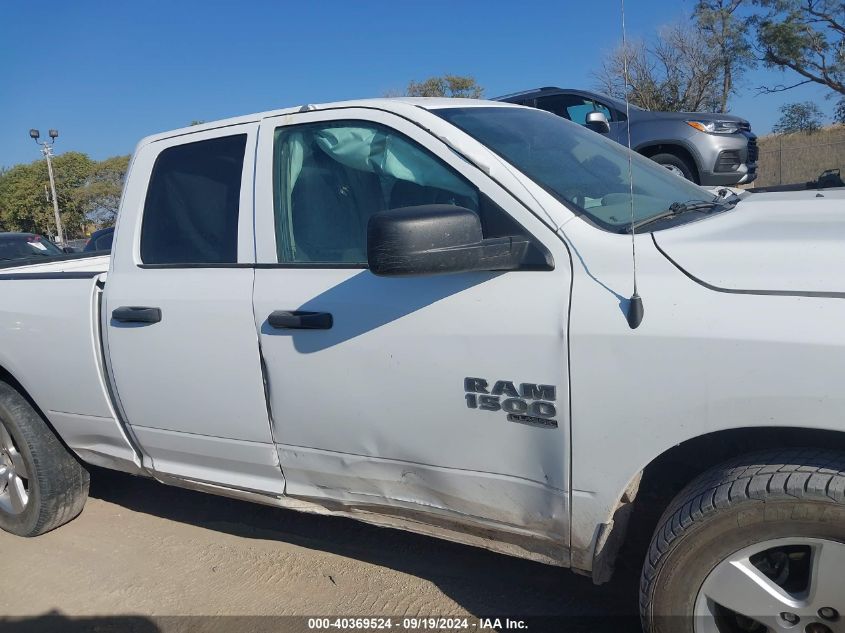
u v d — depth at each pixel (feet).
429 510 8.79
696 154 29.55
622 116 30.58
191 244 10.42
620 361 7.07
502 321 7.67
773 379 6.42
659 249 7.25
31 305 11.97
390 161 9.04
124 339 10.76
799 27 66.44
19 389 13.16
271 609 10.48
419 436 8.41
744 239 7.16
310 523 13.01
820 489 6.32
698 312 6.77
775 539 6.63
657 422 6.97
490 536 8.48
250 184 9.95
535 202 7.91
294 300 9.09
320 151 9.61
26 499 13.24
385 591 10.59
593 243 7.50
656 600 7.27
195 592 11.18
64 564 12.42
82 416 11.87
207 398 10.10
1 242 31.96
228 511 13.93
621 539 7.80
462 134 8.68
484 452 8.02
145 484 15.70
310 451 9.42
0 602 11.51
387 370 8.43
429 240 7.06
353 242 9.18
